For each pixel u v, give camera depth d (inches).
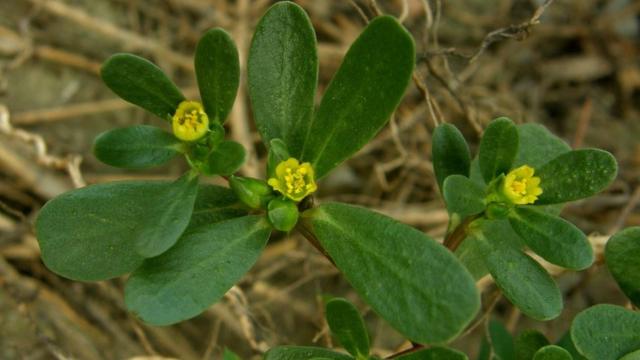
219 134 4.9
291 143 5.1
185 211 4.7
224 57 4.8
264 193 5.0
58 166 7.9
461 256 5.8
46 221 5.0
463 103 7.4
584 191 4.9
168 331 7.9
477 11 10.1
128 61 4.7
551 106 9.9
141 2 9.4
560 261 4.8
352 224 4.9
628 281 5.2
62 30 9.1
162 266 4.8
